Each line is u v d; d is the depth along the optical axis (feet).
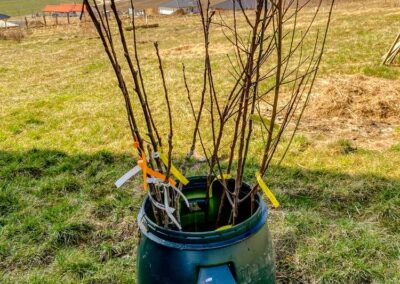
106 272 9.75
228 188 6.36
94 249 10.66
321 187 12.67
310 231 10.55
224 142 16.43
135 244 10.76
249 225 5.29
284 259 9.81
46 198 13.12
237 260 5.18
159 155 5.56
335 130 17.47
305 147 15.61
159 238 5.26
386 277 9.01
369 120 18.45
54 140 18.15
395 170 13.44
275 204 5.70
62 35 71.67
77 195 13.17
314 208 11.68
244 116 5.51
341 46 33.83
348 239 10.09
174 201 5.82
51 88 29.91
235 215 5.90
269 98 22.16
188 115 20.11
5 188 13.74
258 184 5.81
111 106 22.79
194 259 5.07
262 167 5.86
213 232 5.05
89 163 15.42
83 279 9.58
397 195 11.84
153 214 5.94
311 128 17.74
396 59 27.25
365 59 28.71
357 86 20.88
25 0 295.89
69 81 31.94
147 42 51.83
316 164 14.21
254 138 16.46
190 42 48.29
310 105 20.35
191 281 5.12
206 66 5.60
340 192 12.28
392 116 18.65
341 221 10.75
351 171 13.56
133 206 12.31
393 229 10.61
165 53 41.32
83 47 53.16
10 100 26.73
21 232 11.32
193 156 15.55
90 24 60.34
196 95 23.67
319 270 9.36
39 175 14.80
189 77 28.45
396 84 21.99
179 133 17.90
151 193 5.69
